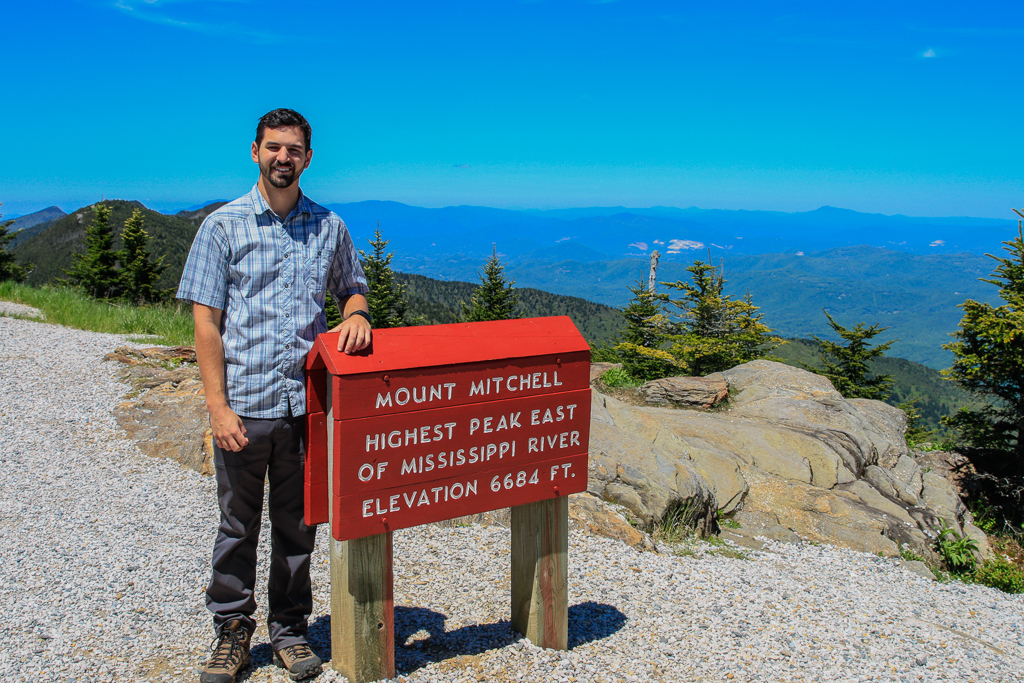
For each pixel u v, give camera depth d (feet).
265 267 8.56
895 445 32.58
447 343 9.53
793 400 33.88
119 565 13.29
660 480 20.71
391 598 9.37
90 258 107.45
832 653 13.08
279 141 8.32
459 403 9.54
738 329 88.63
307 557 9.44
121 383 27.22
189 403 23.59
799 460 26.43
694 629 13.38
